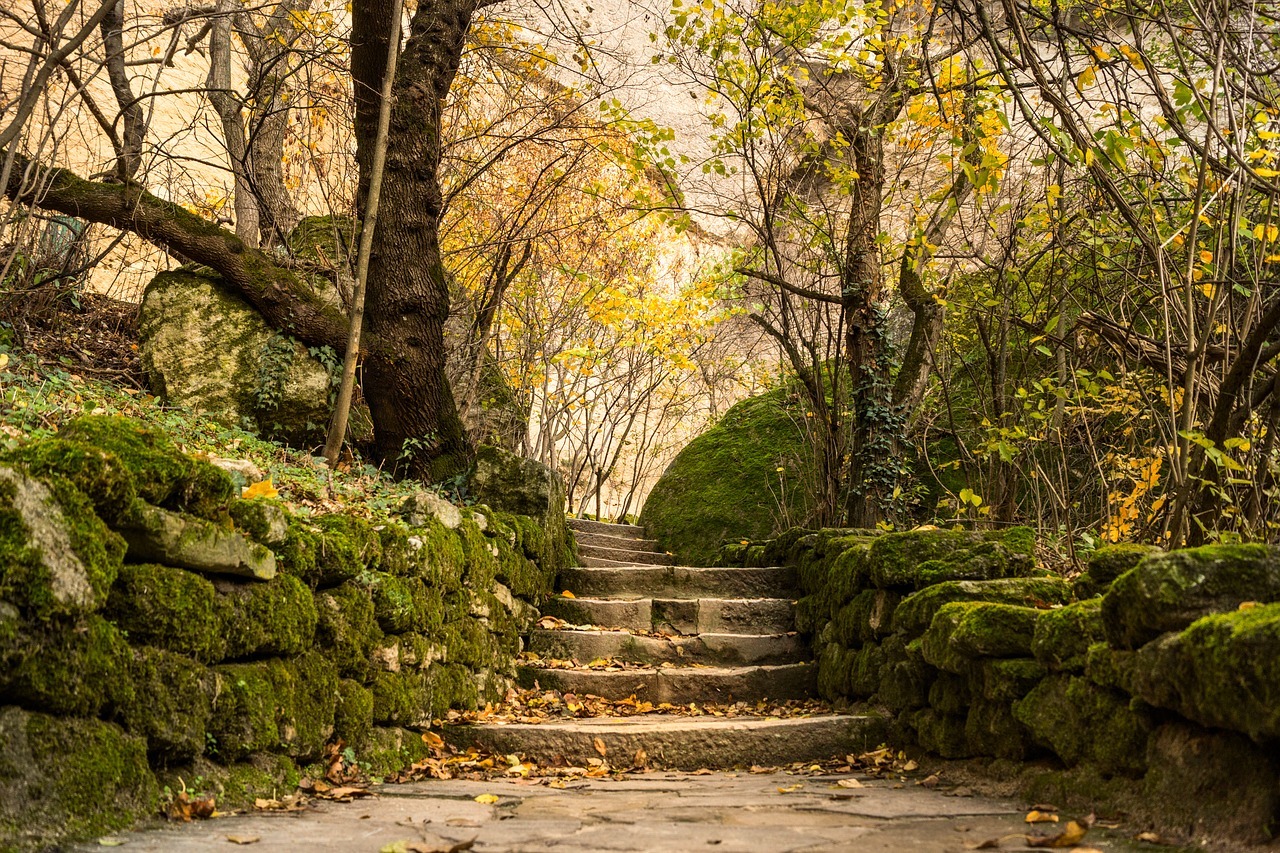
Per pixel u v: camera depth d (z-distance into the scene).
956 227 8.12
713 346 14.24
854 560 5.40
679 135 14.67
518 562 6.21
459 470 6.86
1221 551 2.60
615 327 12.94
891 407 8.09
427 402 6.80
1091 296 6.25
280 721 3.27
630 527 11.42
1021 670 3.39
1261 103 4.22
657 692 5.73
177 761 2.79
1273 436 3.86
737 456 11.20
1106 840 2.42
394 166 6.75
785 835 2.64
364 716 3.84
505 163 10.03
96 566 2.45
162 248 6.41
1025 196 6.15
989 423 6.40
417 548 4.46
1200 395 4.21
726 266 10.35
